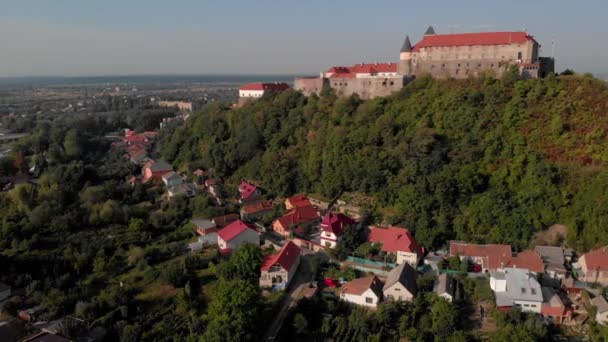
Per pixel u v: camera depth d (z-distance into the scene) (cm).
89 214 13588
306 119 16450
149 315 9100
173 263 10794
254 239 11981
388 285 9075
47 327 8600
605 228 9856
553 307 8425
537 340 7719
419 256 10538
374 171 12712
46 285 9975
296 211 12988
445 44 15750
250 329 8162
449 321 8112
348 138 13900
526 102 12738
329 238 11506
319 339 8369
